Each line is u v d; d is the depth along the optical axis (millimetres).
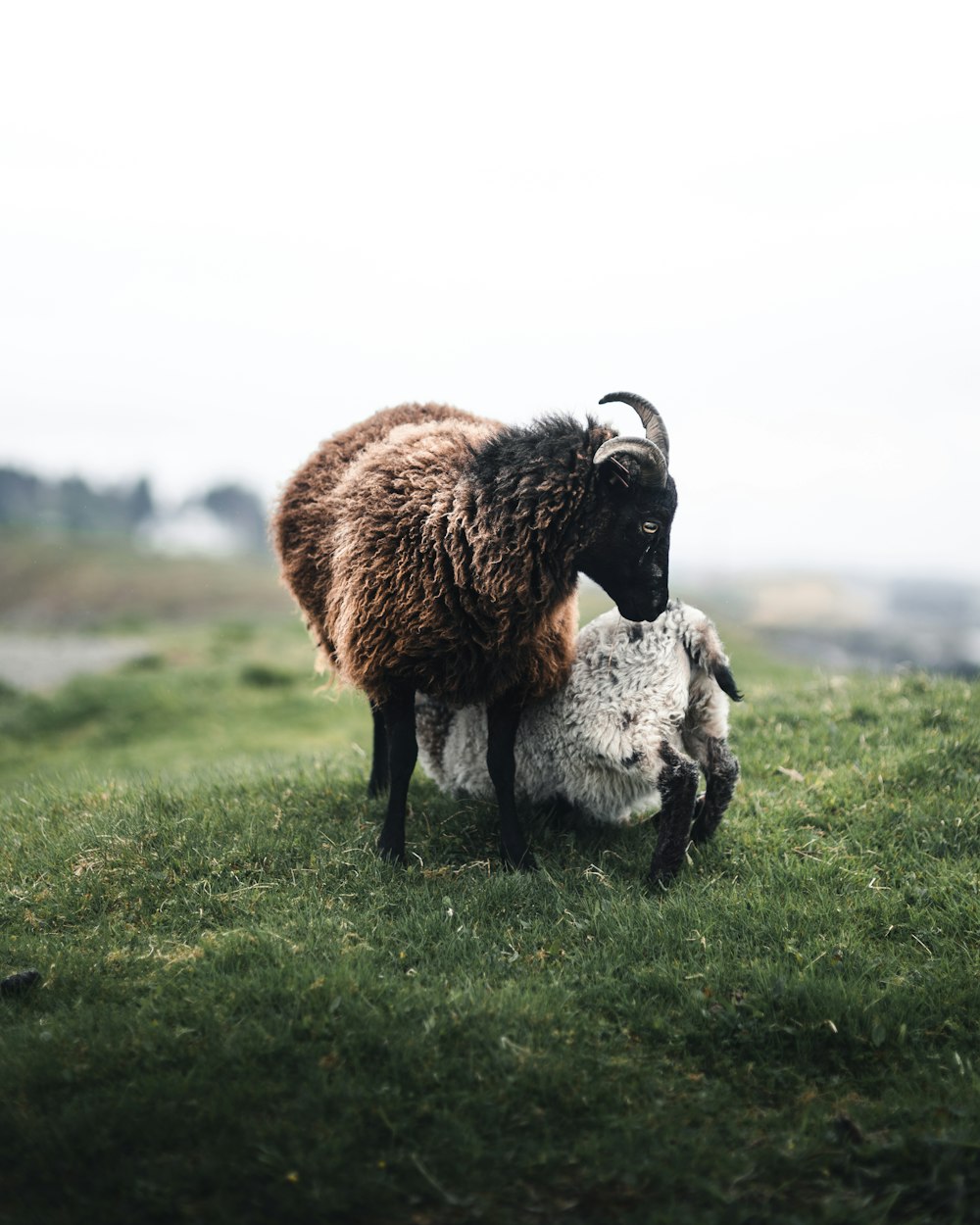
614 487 5238
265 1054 3580
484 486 5273
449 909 4781
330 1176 3021
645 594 5328
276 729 14102
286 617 41344
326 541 6078
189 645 22391
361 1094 3359
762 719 7605
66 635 28609
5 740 14242
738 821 5828
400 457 5633
